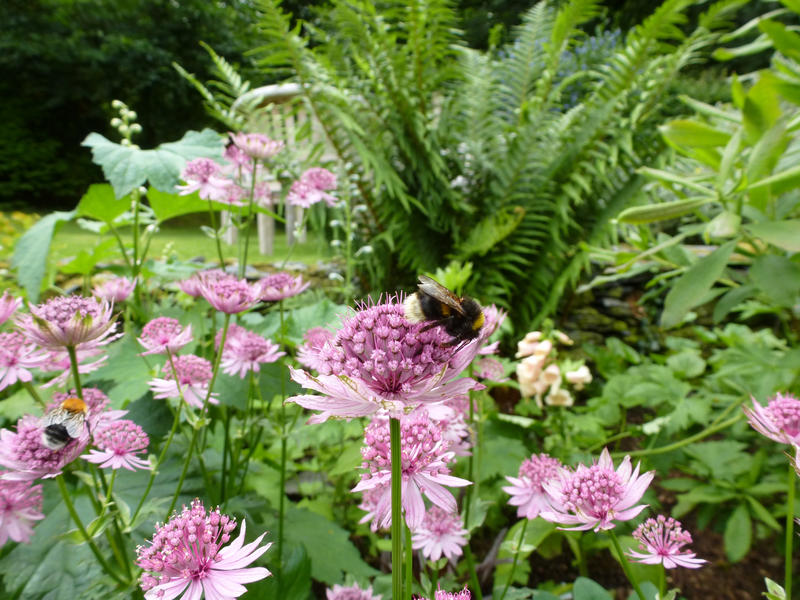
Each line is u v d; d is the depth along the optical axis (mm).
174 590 121
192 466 246
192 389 220
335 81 545
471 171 601
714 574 325
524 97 638
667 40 938
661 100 601
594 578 323
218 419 296
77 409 151
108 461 171
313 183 353
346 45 614
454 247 600
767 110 240
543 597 198
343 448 360
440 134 587
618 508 148
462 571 291
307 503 330
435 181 584
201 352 317
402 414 113
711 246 623
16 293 392
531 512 191
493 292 547
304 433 331
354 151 561
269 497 309
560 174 583
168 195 346
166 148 333
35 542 202
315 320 339
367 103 585
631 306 642
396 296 151
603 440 373
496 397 479
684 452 355
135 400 260
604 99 583
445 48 604
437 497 139
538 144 578
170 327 215
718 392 408
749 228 239
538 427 391
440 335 131
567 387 485
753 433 349
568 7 540
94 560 188
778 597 140
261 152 292
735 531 303
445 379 128
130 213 380
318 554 253
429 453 143
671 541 154
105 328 170
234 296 185
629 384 397
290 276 252
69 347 166
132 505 220
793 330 477
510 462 325
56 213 349
